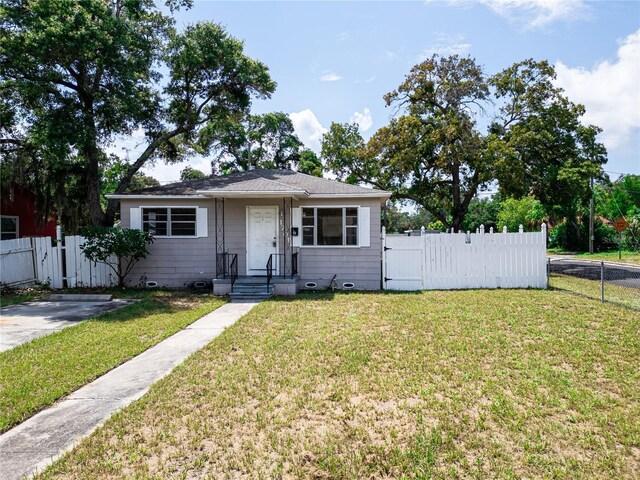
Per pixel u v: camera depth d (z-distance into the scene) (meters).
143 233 12.14
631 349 5.55
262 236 12.85
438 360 5.29
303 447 3.27
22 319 8.44
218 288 11.66
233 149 34.34
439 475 2.91
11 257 12.09
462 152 18.52
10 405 4.09
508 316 7.65
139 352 5.98
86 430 3.64
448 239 11.98
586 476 2.89
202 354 5.75
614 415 3.74
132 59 14.08
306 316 8.20
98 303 10.36
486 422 3.64
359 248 12.55
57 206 17.00
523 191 18.42
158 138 17.73
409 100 21.17
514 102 20.47
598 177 18.83
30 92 12.17
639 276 14.81
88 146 13.91
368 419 3.71
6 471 3.00
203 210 12.90
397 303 9.44
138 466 3.05
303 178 14.56
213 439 3.42
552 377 4.64
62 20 11.84
